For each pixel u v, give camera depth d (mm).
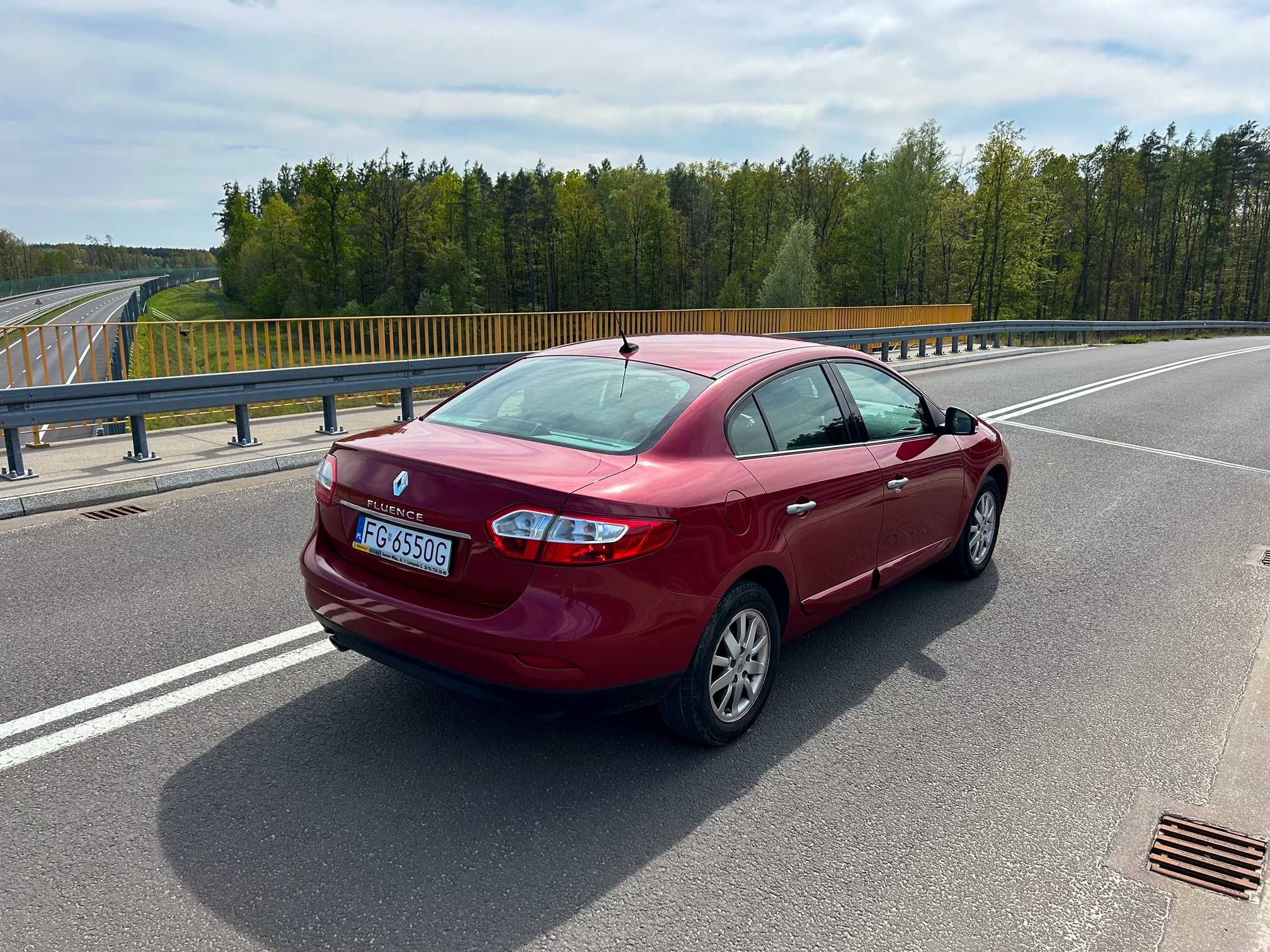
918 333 20297
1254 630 4730
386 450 3146
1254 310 93438
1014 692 3932
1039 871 2689
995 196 63438
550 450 3096
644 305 93375
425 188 91625
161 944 2244
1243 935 2443
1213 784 3221
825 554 3686
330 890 2477
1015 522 6793
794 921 2424
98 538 5730
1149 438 10703
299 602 4668
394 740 3316
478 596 2844
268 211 100500
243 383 8266
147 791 2938
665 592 2883
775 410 3627
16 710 3461
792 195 85000
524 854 2670
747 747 3379
